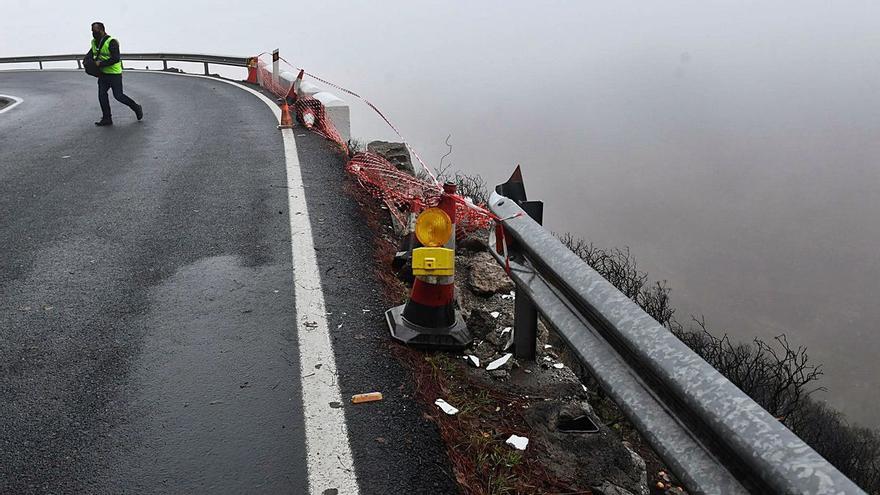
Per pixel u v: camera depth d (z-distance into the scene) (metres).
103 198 6.56
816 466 1.18
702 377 1.55
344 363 3.36
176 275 4.54
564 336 2.35
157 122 11.76
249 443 2.73
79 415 2.93
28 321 3.87
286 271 4.57
